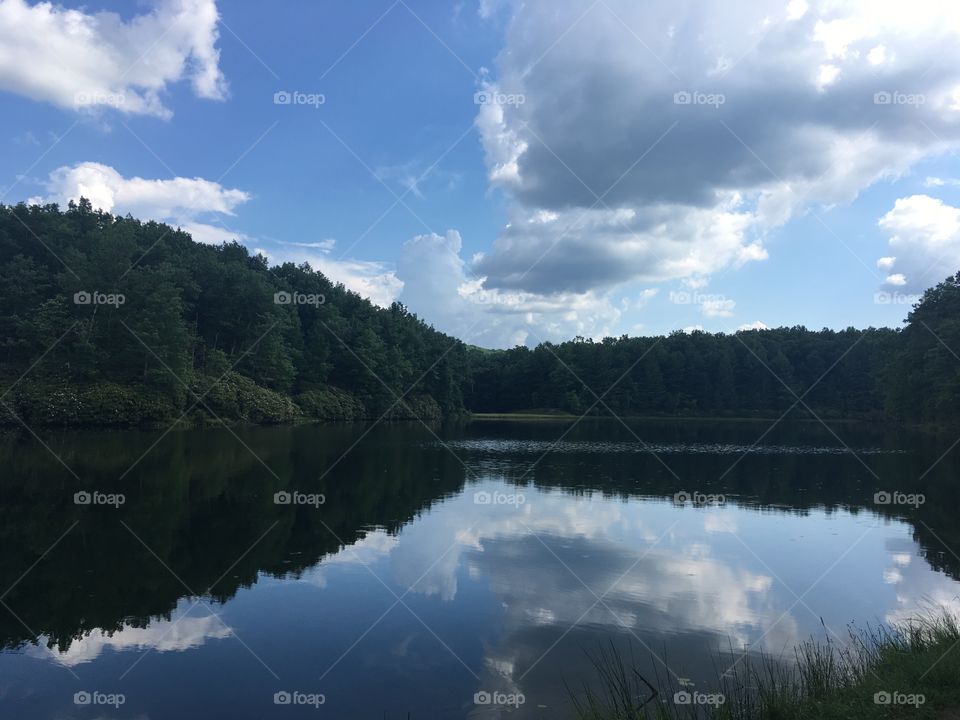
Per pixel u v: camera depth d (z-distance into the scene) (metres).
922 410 70.12
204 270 75.44
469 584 14.38
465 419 103.06
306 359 84.19
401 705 8.91
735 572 15.57
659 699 8.79
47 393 49.31
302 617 12.23
